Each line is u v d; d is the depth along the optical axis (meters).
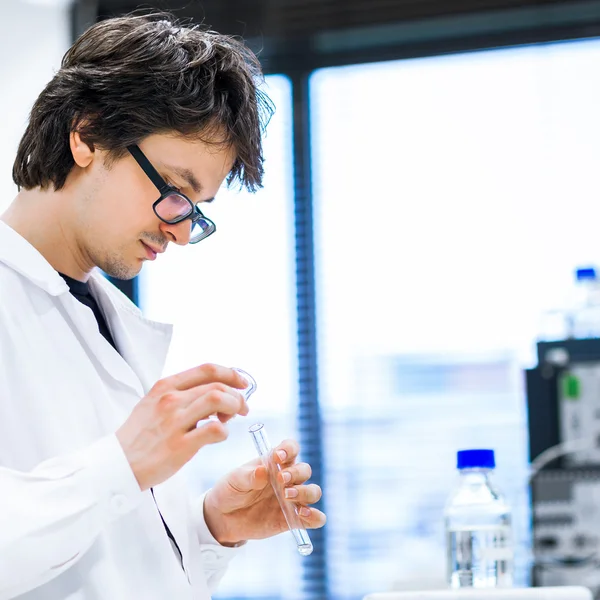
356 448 3.36
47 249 1.40
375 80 3.50
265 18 3.46
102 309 1.56
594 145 3.29
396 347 3.36
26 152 1.41
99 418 1.35
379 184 3.44
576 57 3.35
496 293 3.29
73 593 1.26
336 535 3.32
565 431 2.61
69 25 3.36
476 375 3.28
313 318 3.41
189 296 3.43
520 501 3.01
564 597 1.44
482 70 3.42
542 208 3.29
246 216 3.48
